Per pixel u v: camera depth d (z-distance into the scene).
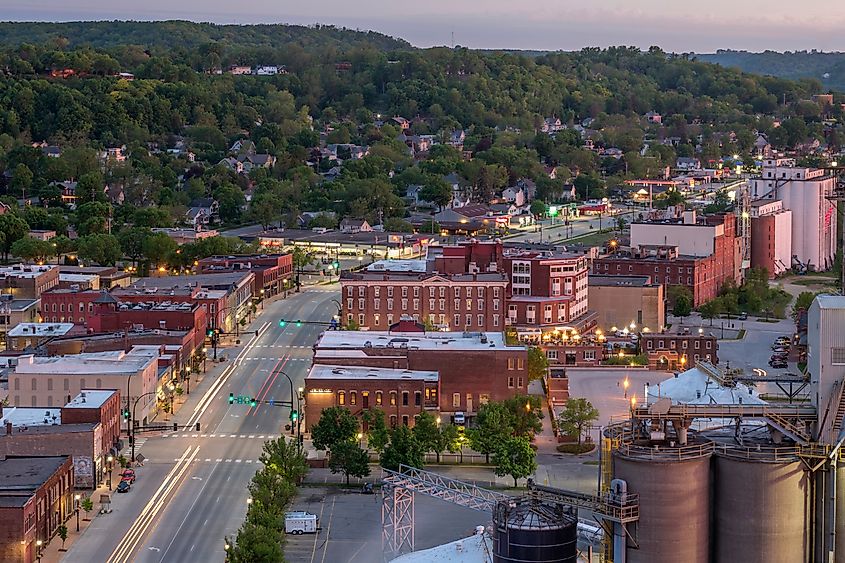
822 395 174.25
